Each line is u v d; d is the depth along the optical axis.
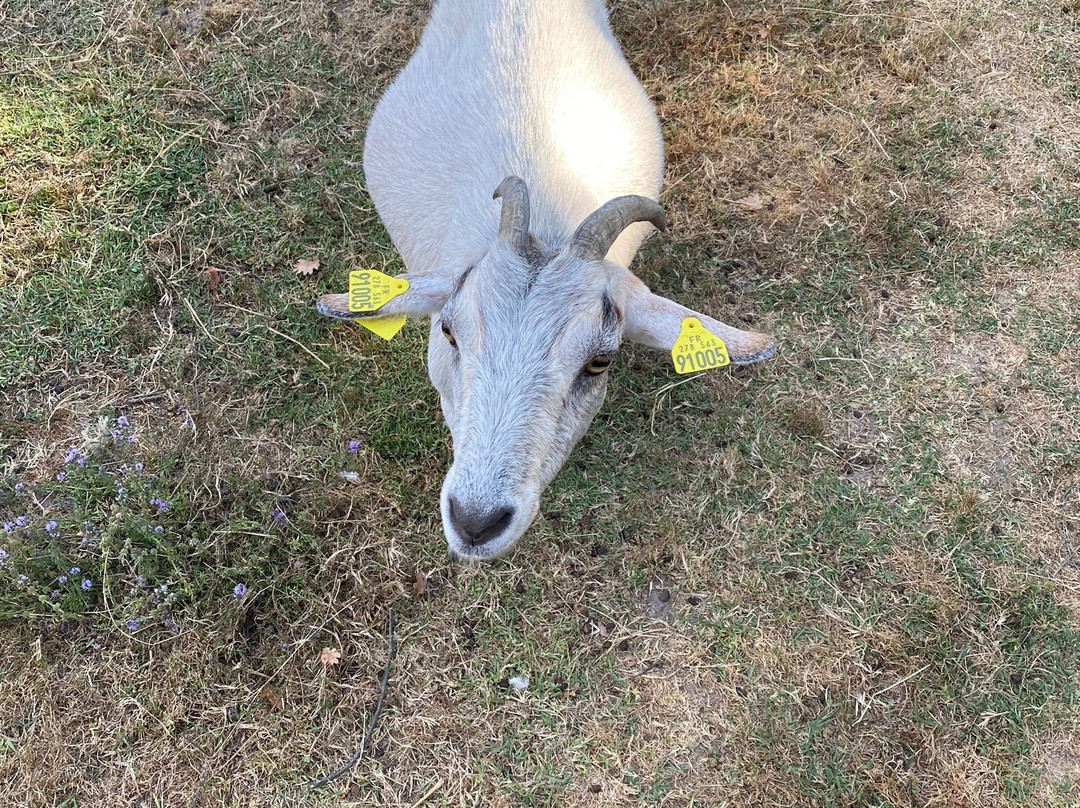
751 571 0.86
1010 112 1.12
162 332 0.96
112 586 0.81
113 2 1.18
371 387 0.93
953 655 0.82
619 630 0.83
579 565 0.86
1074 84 1.14
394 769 0.77
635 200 0.65
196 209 1.03
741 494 0.90
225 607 0.81
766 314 1.00
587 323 0.64
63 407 0.91
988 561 0.86
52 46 1.13
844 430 0.93
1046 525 0.88
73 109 1.08
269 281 0.99
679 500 0.89
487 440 0.62
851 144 1.11
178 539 0.83
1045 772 0.77
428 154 0.85
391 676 0.81
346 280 1.00
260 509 0.86
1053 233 1.04
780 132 1.12
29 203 1.01
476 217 0.76
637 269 1.01
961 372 0.96
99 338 0.95
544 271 0.64
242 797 0.75
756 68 1.16
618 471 0.90
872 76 1.16
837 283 1.01
